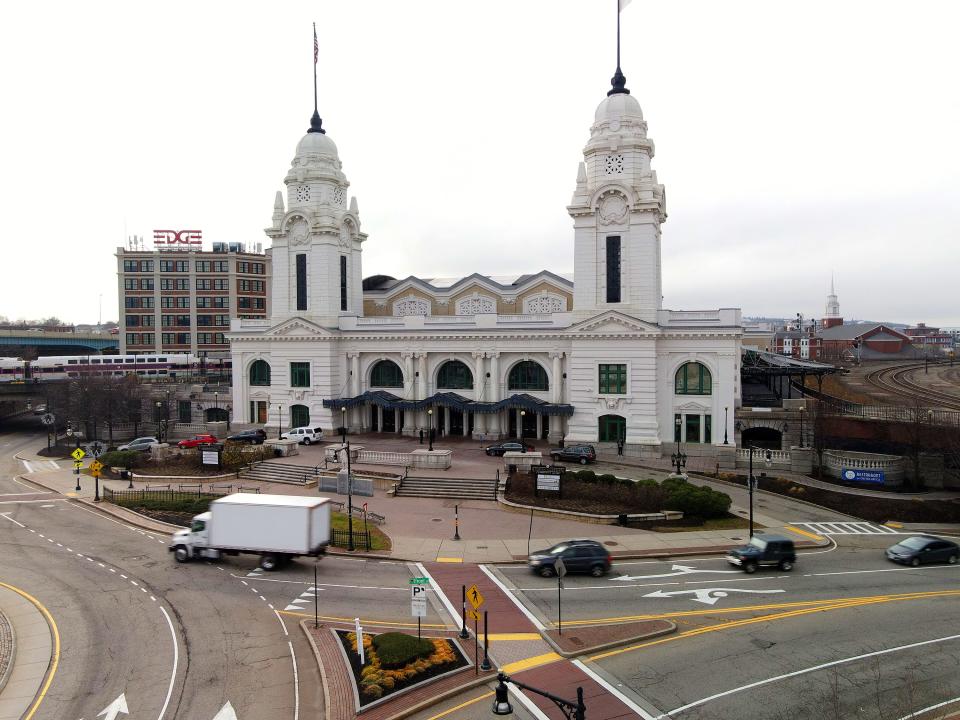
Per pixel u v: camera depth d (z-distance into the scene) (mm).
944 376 121500
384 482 55719
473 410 73750
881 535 45844
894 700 23453
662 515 46938
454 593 34375
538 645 28188
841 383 109000
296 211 81312
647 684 24797
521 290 84750
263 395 84062
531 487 53156
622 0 70125
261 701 24531
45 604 33594
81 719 23484
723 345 65812
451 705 23672
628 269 68688
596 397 68812
